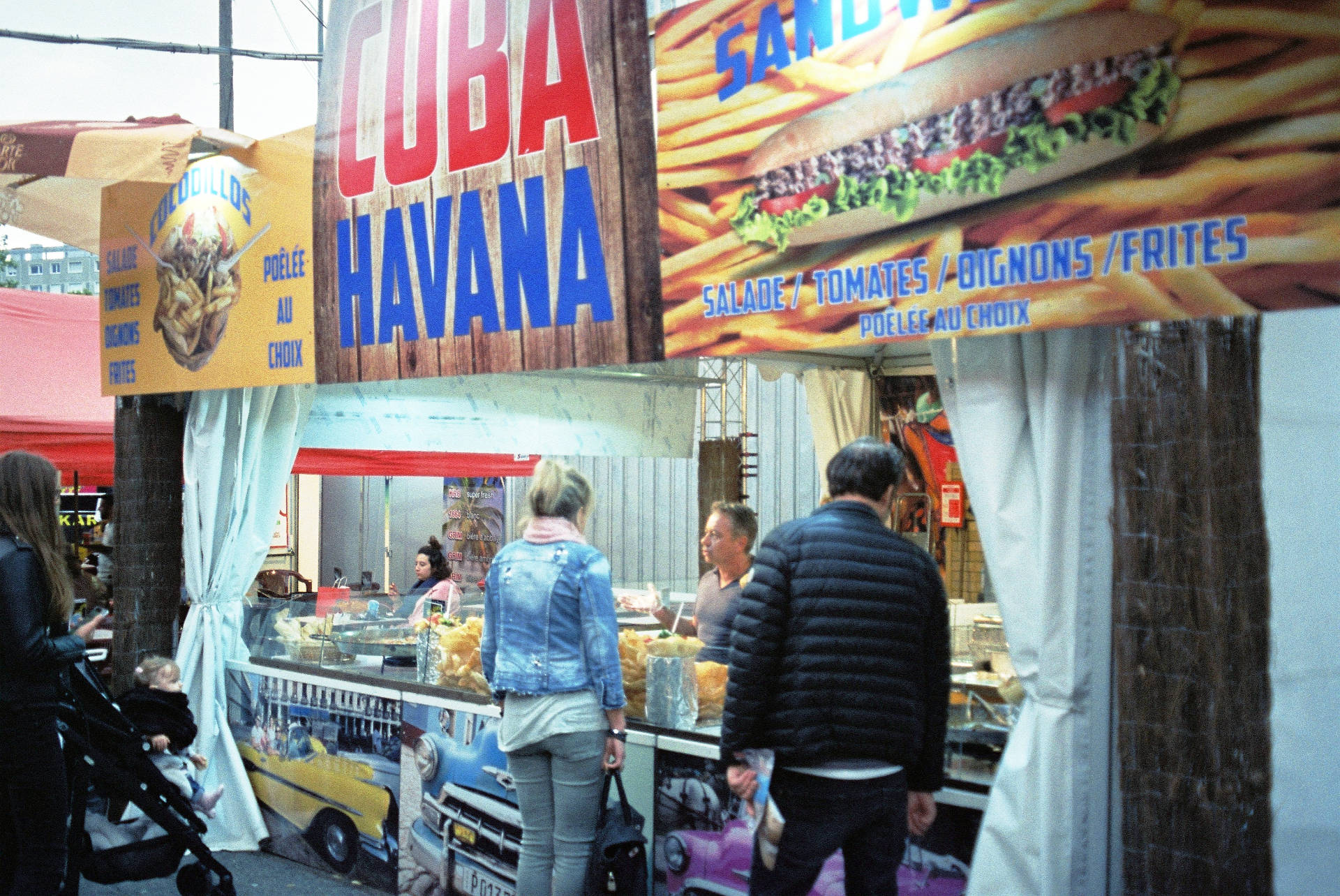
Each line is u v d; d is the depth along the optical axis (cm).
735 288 333
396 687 470
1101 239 252
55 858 367
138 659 562
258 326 511
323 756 505
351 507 1570
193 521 562
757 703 273
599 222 375
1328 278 222
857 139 298
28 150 487
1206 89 236
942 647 281
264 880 492
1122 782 252
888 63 290
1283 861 278
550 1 387
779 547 280
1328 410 292
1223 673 239
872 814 273
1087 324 255
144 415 573
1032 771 281
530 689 349
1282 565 276
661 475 1127
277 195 499
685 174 345
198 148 534
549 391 756
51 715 367
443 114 428
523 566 359
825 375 705
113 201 589
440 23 429
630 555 1159
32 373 848
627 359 369
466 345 426
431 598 616
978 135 273
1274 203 228
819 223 310
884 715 268
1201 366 242
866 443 289
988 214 272
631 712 405
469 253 422
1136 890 249
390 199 450
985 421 292
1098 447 276
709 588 485
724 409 864
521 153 400
